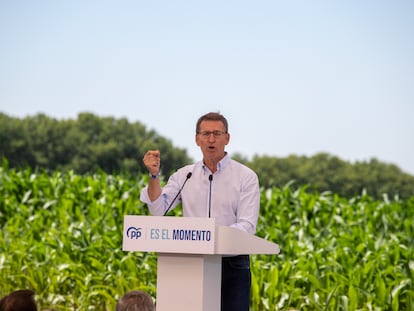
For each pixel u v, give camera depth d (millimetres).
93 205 15555
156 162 6836
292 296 11328
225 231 5820
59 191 17000
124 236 6000
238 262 7012
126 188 17062
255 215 6965
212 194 7082
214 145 6875
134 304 5102
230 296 6980
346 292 11258
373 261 11500
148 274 12344
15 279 12992
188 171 7238
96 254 12945
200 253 5809
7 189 17156
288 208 15594
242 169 7094
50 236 14148
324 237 14219
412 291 10875
